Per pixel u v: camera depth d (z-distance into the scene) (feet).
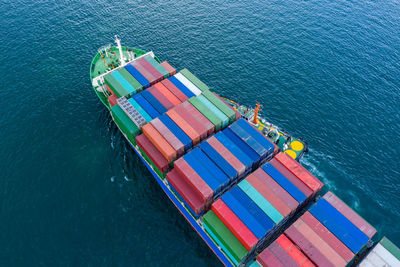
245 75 328.90
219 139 215.10
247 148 211.00
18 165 251.39
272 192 187.83
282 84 319.88
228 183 197.06
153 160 215.51
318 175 246.88
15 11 398.42
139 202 233.14
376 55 351.46
